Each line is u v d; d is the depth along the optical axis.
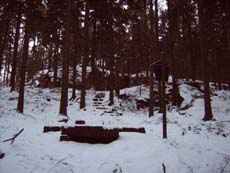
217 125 13.70
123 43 31.62
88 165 6.97
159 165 7.13
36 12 16.55
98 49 31.77
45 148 7.80
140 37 28.56
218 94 23.62
